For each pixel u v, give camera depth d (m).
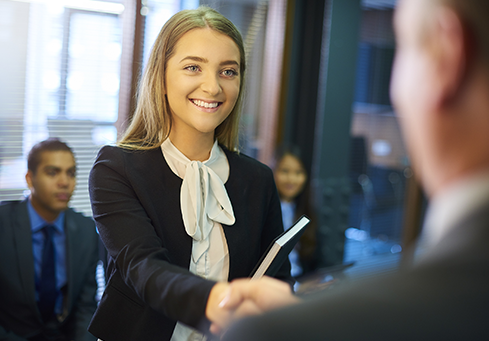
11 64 2.98
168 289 0.74
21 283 2.00
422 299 0.24
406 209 4.62
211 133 1.10
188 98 1.01
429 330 0.23
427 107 0.27
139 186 0.97
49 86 3.10
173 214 1.00
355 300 0.25
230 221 1.06
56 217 2.15
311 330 0.25
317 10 3.81
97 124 3.25
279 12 3.79
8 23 2.95
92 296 2.15
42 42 3.05
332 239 3.93
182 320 0.71
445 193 0.27
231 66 1.02
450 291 0.23
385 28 4.18
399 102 0.30
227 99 1.03
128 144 1.06
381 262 4.15
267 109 3.85
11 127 3.02
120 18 3.22
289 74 3.85
